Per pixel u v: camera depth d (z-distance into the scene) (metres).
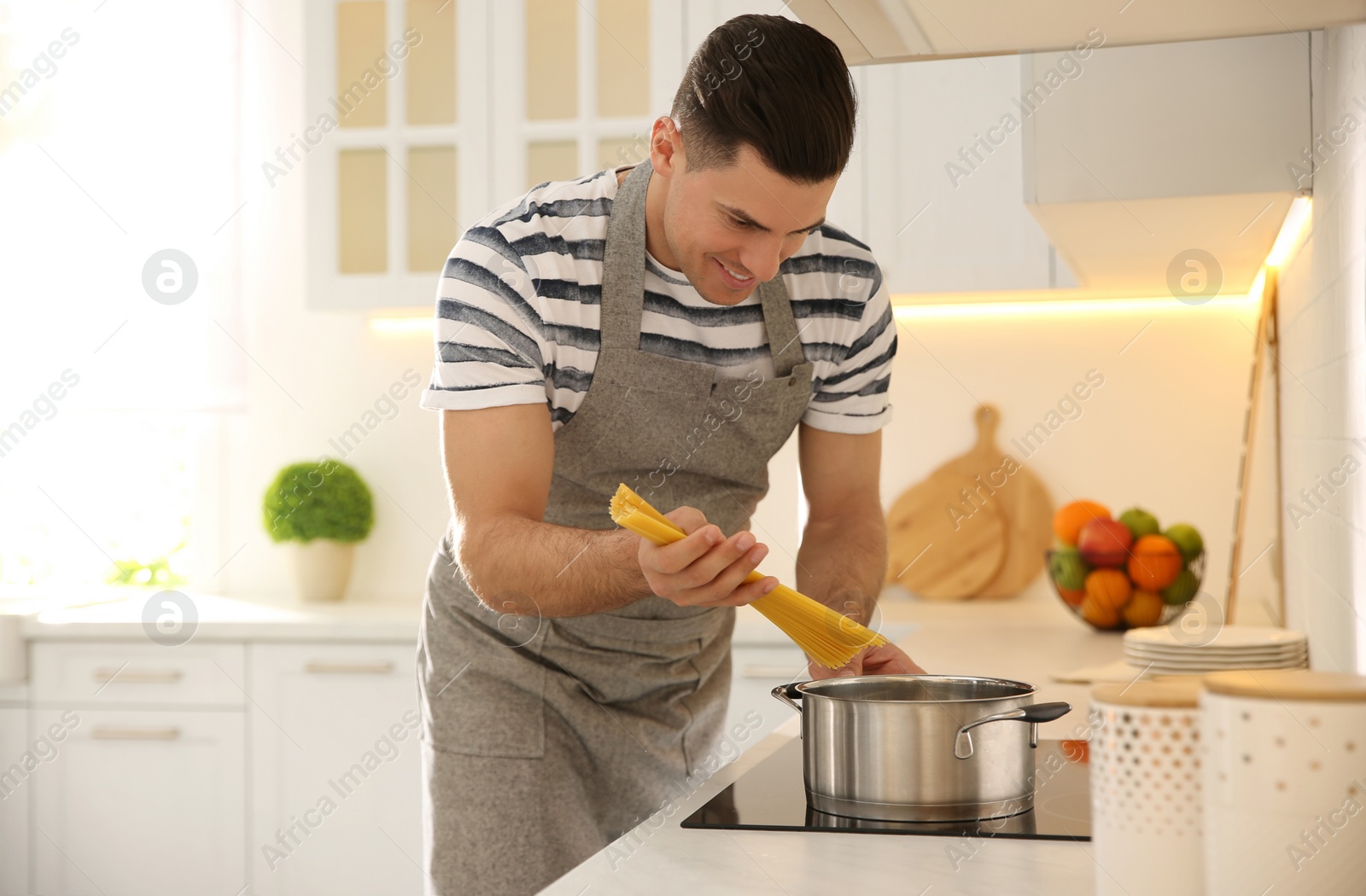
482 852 1.17
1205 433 2.30
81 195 2.78
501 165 2.33
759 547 0.84
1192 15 0.97
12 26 2.79
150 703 2.29
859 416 1.26
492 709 1.19
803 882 0.65
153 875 2.29
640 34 2.28
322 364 2.75
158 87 2.78
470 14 2.34
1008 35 1.05
